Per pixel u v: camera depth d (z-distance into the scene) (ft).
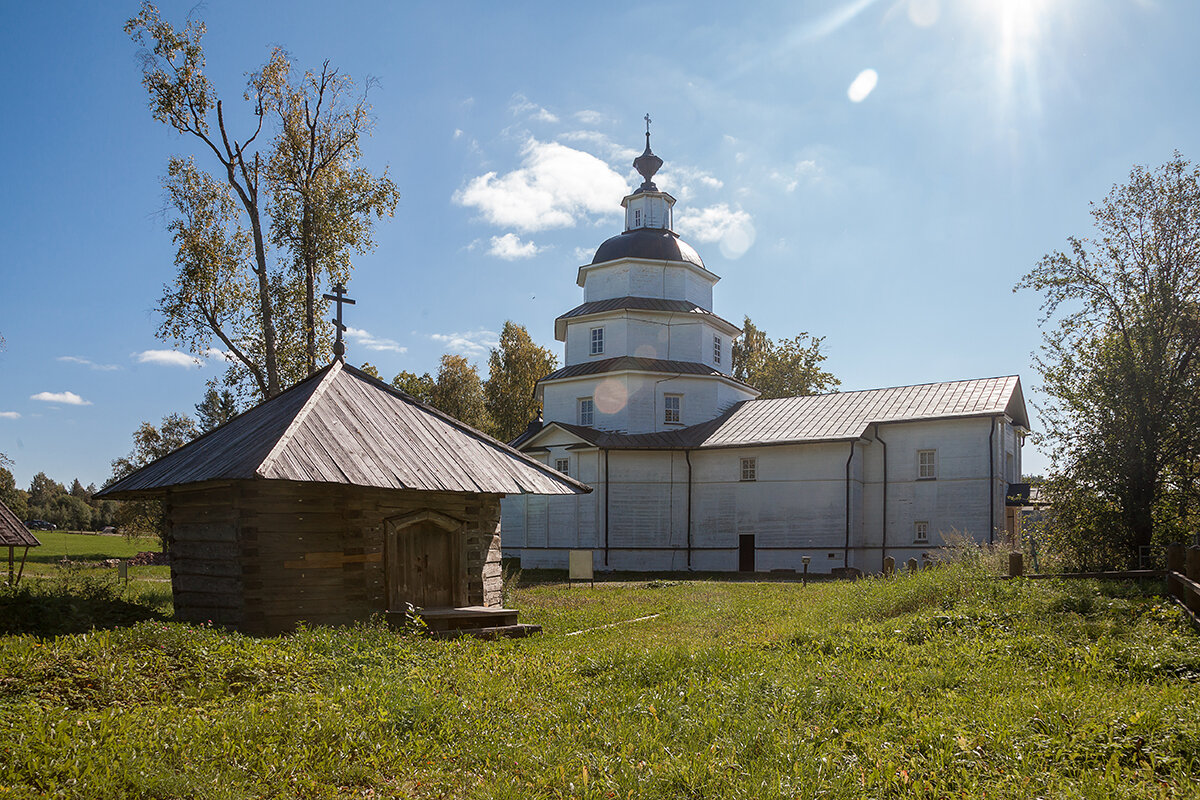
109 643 29.73
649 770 20.26
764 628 46.85
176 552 47.01
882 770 19.84
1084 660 29.99
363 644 34.27
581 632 49.14
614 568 133.80
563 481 52.65
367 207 106.52
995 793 18.30
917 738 21.94
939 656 31.83
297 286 107.55
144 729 22.16
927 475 120.57
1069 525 64.34
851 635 37.63
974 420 117.60
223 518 43.47
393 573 46.55
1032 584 48.75
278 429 44.11
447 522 49.16
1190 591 36.88
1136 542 61.36
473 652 37.68
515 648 40.27
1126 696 24.85
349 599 44.47
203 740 21.89
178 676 27.55
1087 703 23.68
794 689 26.66
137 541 223.92
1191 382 60.34
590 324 148.87
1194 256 60.80
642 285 148.15
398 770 21.27
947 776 19.66
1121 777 18.93
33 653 27.76
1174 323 60.39
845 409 130.21
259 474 37.99
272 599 42.14
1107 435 62.13
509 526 144.66
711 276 154.61
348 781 20.39
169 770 19.52
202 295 103.30
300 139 103.65
